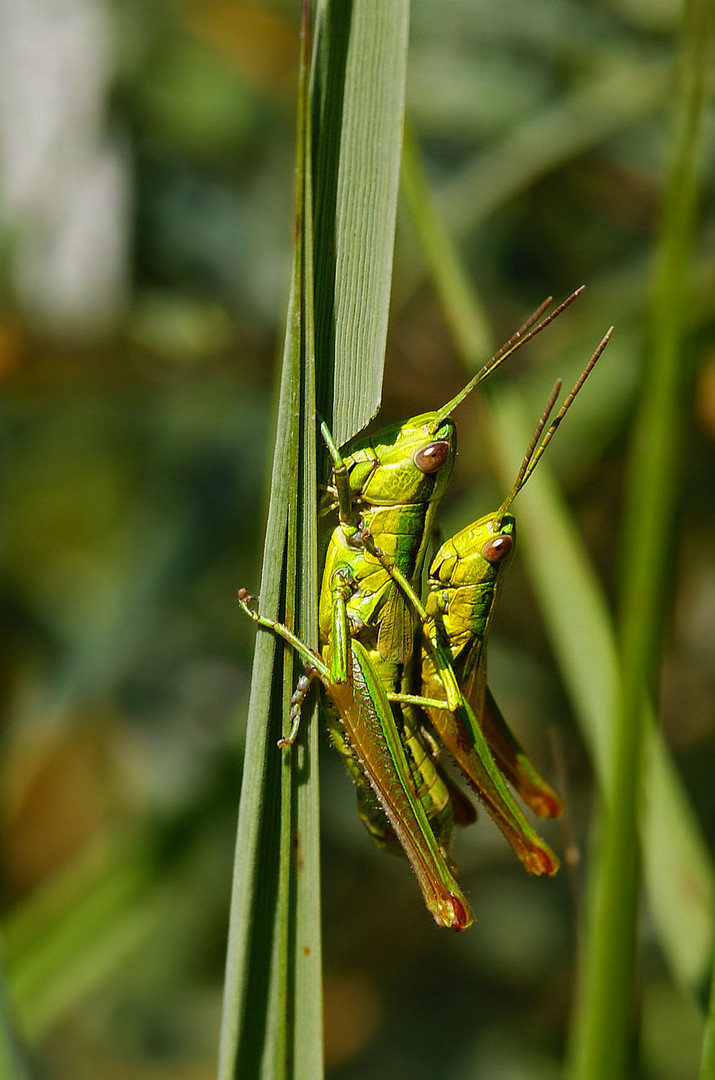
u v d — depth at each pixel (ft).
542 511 0.86
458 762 0.84
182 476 1.03
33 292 1.01
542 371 0.97
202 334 0.98
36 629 1.04
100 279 1.03
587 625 0.86
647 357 0.81
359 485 0.83
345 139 0.80
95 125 1.03
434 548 0.86
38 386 0.97
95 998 1.08
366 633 0.84
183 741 1.08
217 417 1.01
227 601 1.08
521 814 0.85
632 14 1.01
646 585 0.80
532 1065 1.04
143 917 0.91
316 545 0.80
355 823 1.07
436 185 1.06
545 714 1.05
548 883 1.08
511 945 1.08
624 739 0.80
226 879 1.02
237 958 0.79
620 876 0.80
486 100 1.00
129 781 1.08
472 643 0.84
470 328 0.86
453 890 0.83
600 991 0.80
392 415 0.99
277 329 0.99
